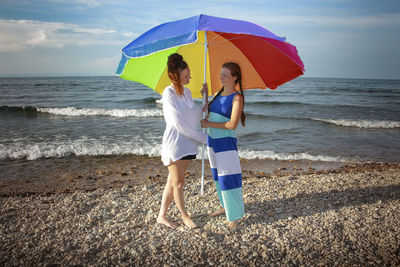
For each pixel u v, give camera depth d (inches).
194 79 147.6
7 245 119.1
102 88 1718.8
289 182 205.2
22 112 673.6
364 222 133.5
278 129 486.6
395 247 111.1
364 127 537.3
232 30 96.0
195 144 118.6
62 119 575.8
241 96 116.9
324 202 160.7
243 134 439.8
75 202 171.0
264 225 134.4
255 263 104.7
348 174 233.0
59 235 127.4
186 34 93.9
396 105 956.0
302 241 118.3
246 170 264.8
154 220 142.9
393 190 179.6
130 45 103.8
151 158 304.2
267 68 128.3
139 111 686.5
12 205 169.0
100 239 124.2
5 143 353.1
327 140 407.5
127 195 186.9
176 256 109.7
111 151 323.6
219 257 109.0
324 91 1681.8
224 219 141.6
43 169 264.4
